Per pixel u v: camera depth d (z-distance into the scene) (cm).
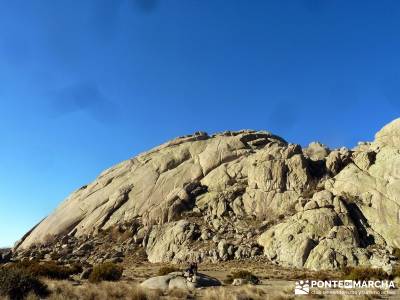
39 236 8700
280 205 7181
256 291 2722
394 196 6250
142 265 6338
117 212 8525
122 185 9231
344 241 5544
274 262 5703
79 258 7094
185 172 8994
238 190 7881
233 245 6284
